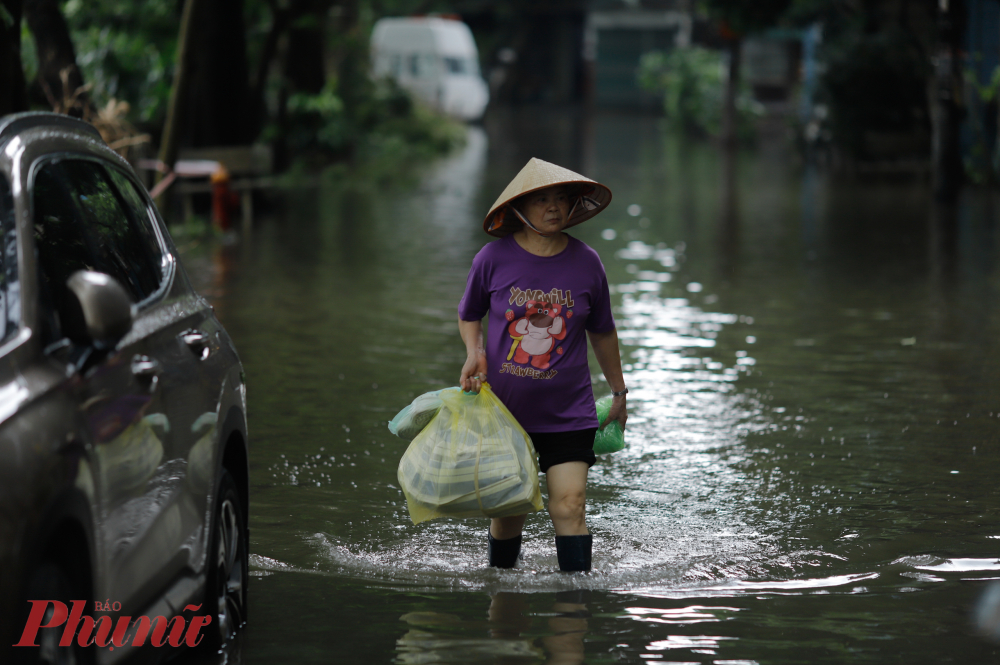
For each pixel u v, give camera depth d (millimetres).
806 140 80250
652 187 62062
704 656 9875
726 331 25625
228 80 47688
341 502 14453
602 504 14383
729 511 14109
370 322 26219
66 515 7074
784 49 120875
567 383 11680
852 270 34469
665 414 18781
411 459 11445
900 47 70188
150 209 10789
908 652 10000
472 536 13383
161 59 48250
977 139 59906
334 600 11242
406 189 60688
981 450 16672
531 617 10789
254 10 56750
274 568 12180
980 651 10023
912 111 71688
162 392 8844
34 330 7547
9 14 21594
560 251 11766
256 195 50188
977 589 11531
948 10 53125
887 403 19406
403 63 110938
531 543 13180
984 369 21891
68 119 9742
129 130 32562
